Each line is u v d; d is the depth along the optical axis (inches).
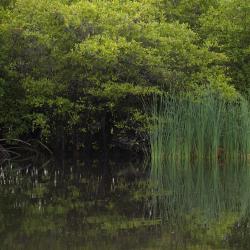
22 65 818.2
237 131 816.9
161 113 812.0
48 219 486.3
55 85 810.2
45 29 789.9
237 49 903.7
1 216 496.7
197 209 534.6
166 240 428.5
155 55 808.3
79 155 894.4
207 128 805.9
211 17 902.4
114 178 695.7
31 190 613.9
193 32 861.2
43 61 800.9
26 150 882.1
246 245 418.9
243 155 818.2
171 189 629.3
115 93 789.9
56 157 882.8
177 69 834.8
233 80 913.5
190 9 947.3
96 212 514.0
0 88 801.6
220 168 772.0
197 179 693.3
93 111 862.5
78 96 842.8
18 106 849.5
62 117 865.5
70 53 766.5
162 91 796.6
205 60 837.8
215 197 591.2
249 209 537.6
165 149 807.1
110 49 738.8
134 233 447.8
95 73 796.6
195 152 809.5
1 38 795.4
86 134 890.1
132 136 882.1
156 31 812.6
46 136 848.9
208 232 454.0
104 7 800.3
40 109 863.7
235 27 882.8
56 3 785.6
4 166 797.2
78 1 849.5
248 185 658.2
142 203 555.5
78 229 457.1
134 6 824.3
